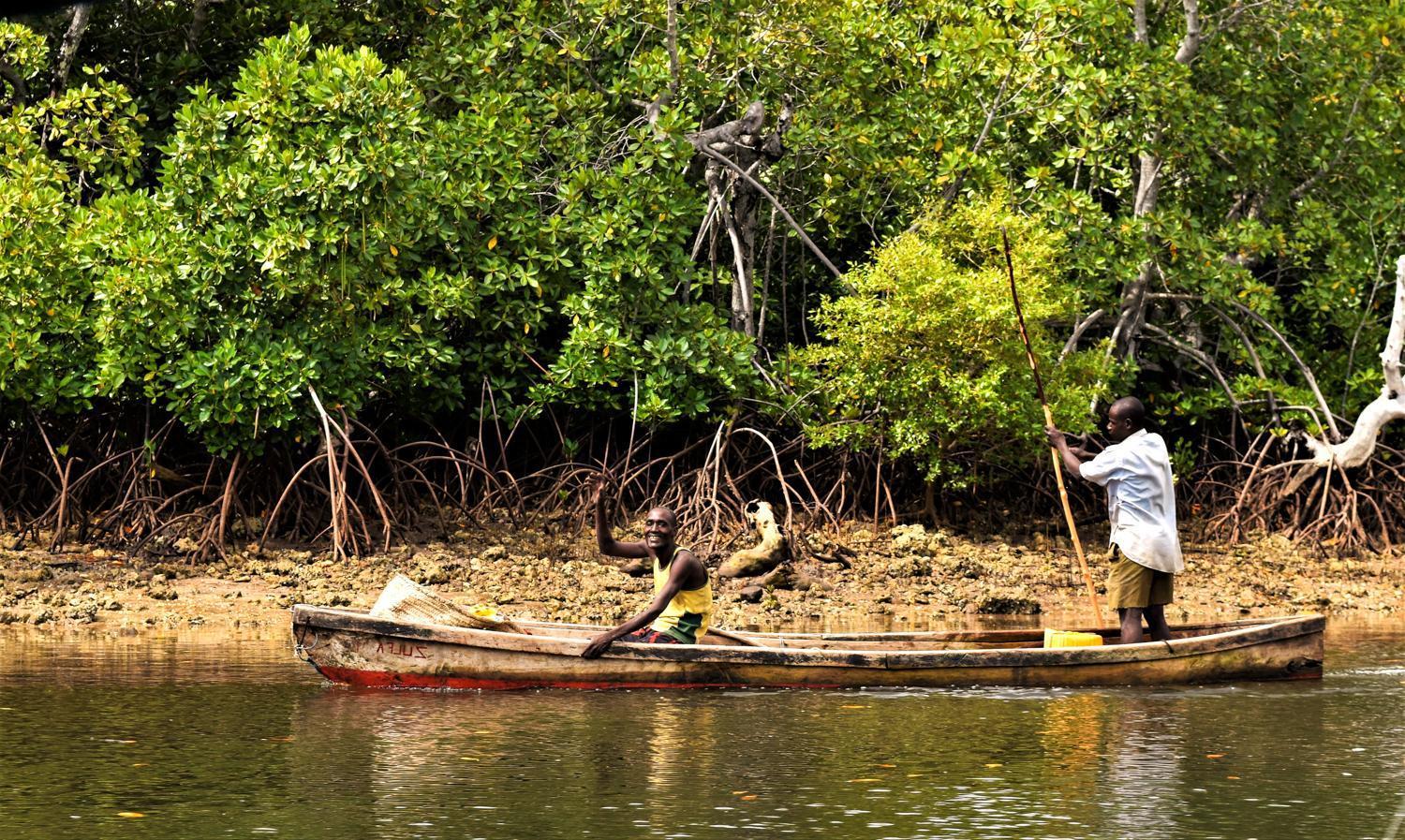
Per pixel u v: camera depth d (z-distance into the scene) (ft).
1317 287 103.50
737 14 97.91
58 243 82.07
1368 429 94.89
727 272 95.66
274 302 83.97
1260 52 104.78
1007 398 86.94
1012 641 52.75
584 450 94.27
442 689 46.29
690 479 89.10
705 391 91.50
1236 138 99.30
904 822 30.40
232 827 29.78
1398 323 94.99
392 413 91.71
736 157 94.89
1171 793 33.14
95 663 50.80
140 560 75.92
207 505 81.71
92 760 35.88
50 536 79.87
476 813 30.96
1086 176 108.47
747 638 50.83
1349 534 93.50
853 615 68.28
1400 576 86.74
